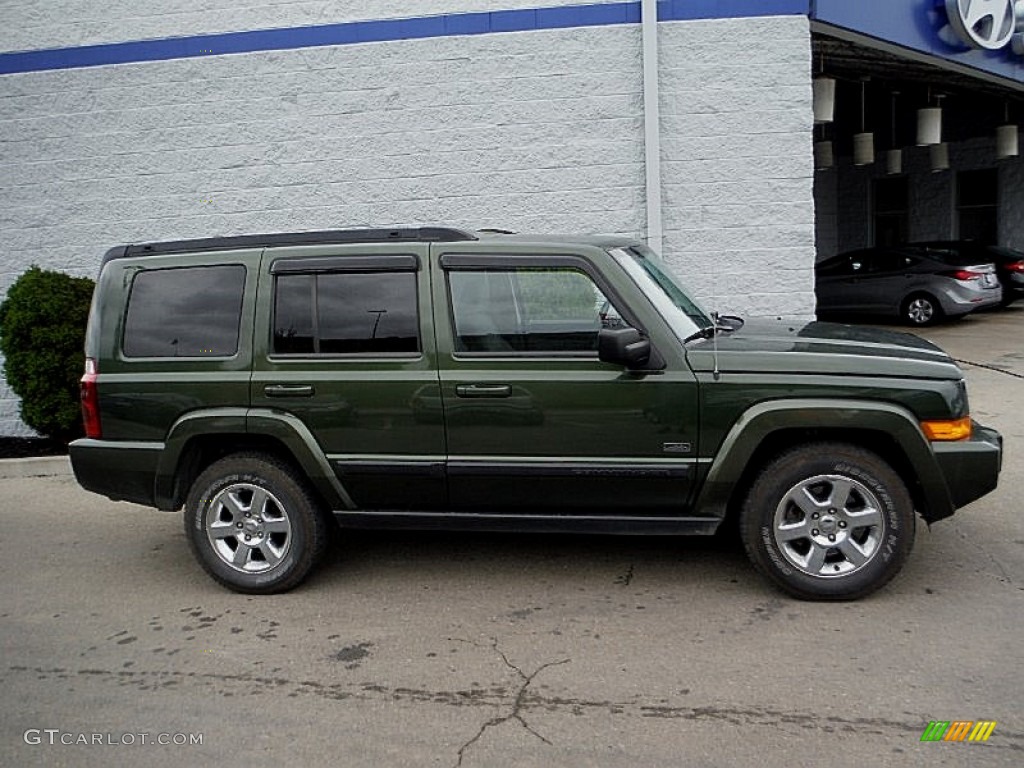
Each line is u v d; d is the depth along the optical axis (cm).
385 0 912
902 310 1667
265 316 512
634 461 479
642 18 872
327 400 502
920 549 550
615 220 904
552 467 486
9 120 966
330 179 934
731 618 467
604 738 362
